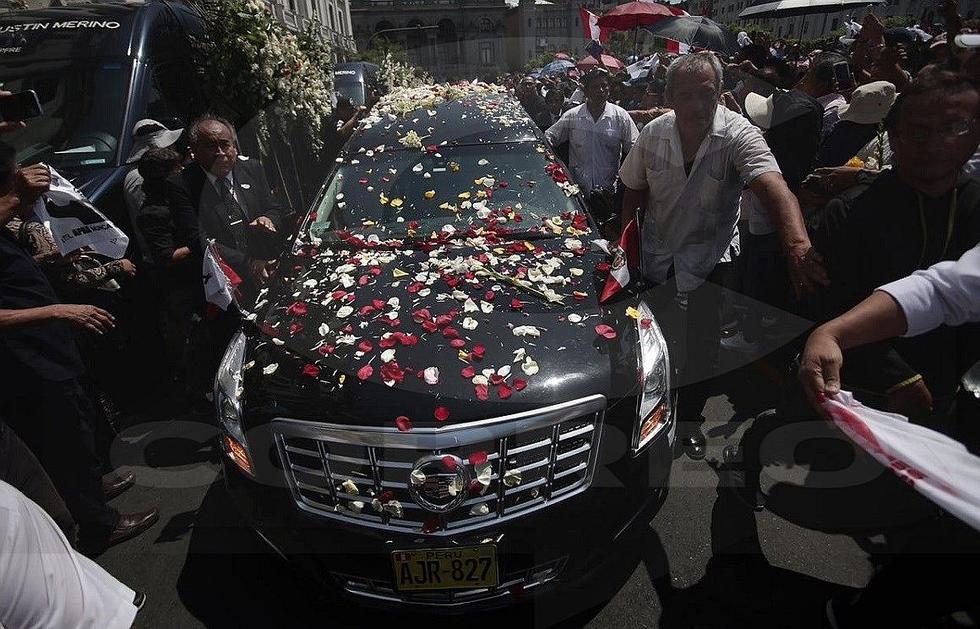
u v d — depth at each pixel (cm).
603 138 456
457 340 200
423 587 179
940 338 164
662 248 282
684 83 231
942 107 146
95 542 241
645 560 226
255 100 441
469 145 323
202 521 258
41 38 382
